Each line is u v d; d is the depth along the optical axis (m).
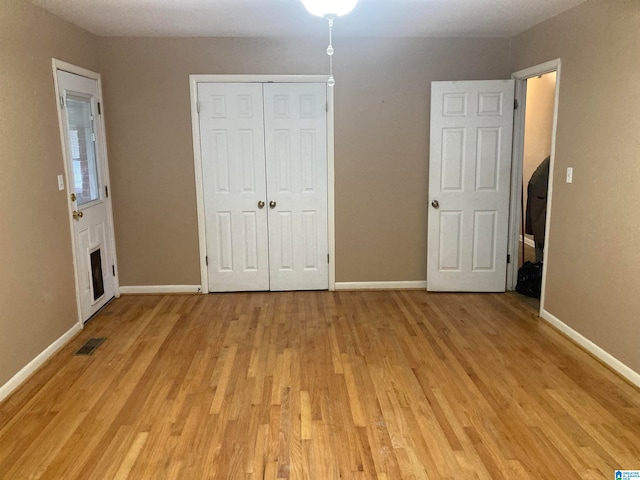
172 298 4.63
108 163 4.49
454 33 4.32
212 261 4.75
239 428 2.51
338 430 2.49
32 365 3.13
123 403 2.76
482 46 4.48
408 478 2.14
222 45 4.38
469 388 2.90
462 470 2.18
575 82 3.47
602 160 3.17
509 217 4.68
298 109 4.53
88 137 4.15
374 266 4.84
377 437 2.43
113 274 4.61
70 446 2.37
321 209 4.71
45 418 2.62
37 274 3.23
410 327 3.88
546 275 3.93
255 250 4.75
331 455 2.30
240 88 4.46
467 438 2.41
